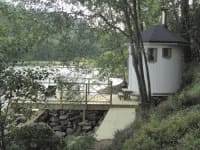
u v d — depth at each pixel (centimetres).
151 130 728
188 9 1759
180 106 896
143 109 1141
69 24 1205
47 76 646
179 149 593
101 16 1266
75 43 1242
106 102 1620
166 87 1440
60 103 1566
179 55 1481
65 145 855
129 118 1306
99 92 1825
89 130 1538
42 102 682
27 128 725
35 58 791
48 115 1673
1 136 609
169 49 1442
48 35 1128
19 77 589
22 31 912
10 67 608
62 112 1686
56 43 1180
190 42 1662
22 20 1037
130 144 739
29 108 622
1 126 598
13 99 599
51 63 836
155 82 1435
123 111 1468
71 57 1209
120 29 1327
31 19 1100
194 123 675
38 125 786
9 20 787
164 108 925
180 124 684
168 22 1848
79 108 1584
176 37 1470
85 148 896
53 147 779
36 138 734
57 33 1191
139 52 1212
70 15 1206
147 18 1869
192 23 1703
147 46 1425
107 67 1825
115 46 1598
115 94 1958
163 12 1647
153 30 1484
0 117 590
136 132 838
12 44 627
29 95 603
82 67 1305
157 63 1430
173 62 1450
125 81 2022
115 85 2138
